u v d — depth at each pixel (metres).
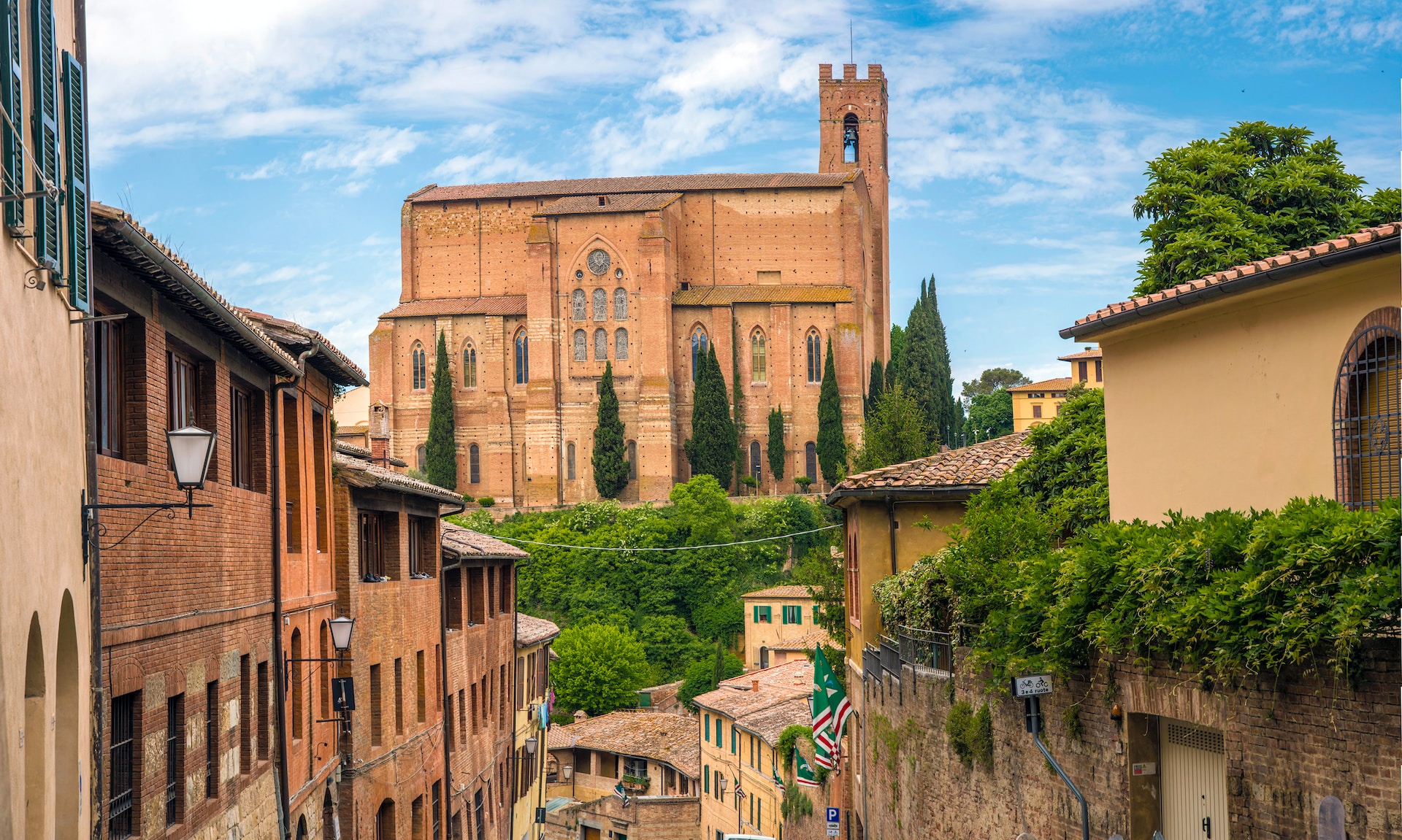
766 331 143.25
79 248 13.78
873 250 161.75
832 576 57.69
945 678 22.12
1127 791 15.99
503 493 145.00
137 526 16.45
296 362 24.53
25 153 11.70
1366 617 11.66
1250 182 31.95
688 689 105.88
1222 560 14.07
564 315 143.75
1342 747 12.23
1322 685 12.48
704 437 138.38
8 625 10.79
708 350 142.25
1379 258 15.02
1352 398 15.91
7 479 10.86
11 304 11.19
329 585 28.11
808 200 148.50
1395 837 11.60
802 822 49.12
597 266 143.25
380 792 30.11
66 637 13.55
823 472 136.75
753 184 148.88
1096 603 16.31
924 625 23.61
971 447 33.44
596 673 103.44
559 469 142.50
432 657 35.38
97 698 14.80
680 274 149.25
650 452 140.62
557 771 83.94
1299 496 16.70
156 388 17.66
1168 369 19.50
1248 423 17.67
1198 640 13.95
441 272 153.38
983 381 195.38
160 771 17.45
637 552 128.00
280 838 23.25
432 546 36.19
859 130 162.88
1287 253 16.80
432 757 35.06
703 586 127.12
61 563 13.05
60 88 13.73
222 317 19.25
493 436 145.38
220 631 20.42
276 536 23.69
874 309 160.50
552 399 142.00
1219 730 14.54
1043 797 18.19
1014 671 18.19
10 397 11.05
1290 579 12.85
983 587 20.70
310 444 26.83
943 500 30.52
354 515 29.19
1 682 10.52
